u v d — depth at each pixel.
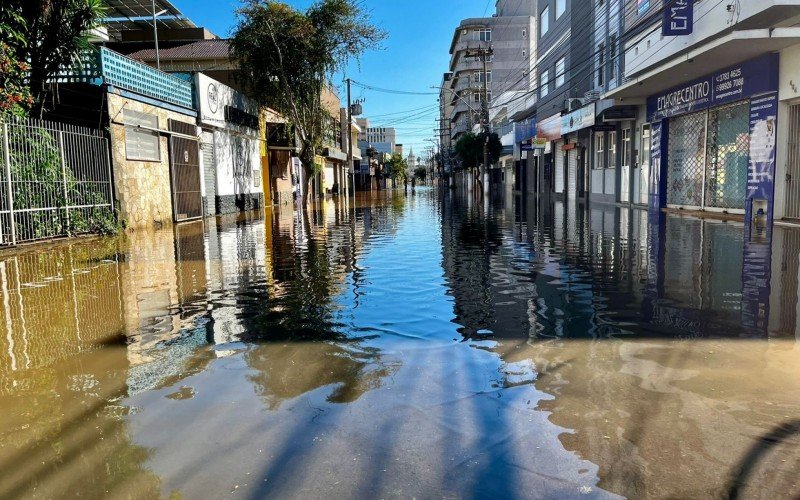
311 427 2.90
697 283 6.45
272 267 8.31
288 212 24.19
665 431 2.78
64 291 6.59
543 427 2.85
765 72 12.54
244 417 3.04
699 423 2.86
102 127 13.52
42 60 11.95
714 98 14.86
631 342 4.27
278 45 24.27
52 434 2.89
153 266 8.48
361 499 2.26
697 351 4.01
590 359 3.88
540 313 5.23
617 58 21.86
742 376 3.49
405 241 11.65
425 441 2.73
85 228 12.55
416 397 3.27
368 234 13.38
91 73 13.55
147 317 5.30
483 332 4.62
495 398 3.23
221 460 2.58
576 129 24.97
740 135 14.48
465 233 13.09
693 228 12.38
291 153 33.47
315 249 10.47
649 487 2.31
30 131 11.07
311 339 4.48
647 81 16.48
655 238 10.83
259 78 25.27
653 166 19.00
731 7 12.30
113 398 3.34
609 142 24.16
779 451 2.56
